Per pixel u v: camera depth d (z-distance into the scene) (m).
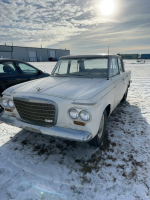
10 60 4.65
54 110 2.30
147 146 2.81
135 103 5.21
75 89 2.59
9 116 2.88
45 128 2.38
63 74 3.80
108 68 3.31
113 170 2.29
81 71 3.60
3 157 2.61
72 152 2.73
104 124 2.89
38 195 1.92
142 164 2.38
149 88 7.37
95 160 2.51
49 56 51.69
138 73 13.29
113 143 2.92
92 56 3.55
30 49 45.41
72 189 1.99
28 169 2.34
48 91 2.54
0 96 4.27
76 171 2.29
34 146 2.92
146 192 1.92
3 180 2.15
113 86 3.21
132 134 3.22
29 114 2.57
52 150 2.80
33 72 5.25
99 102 2.38
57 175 2.22
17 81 4.60
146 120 3.86
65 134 2.22
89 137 2.17
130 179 2.12
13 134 3.38
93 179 2.14
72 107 2.20
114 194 1.91
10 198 1.89
